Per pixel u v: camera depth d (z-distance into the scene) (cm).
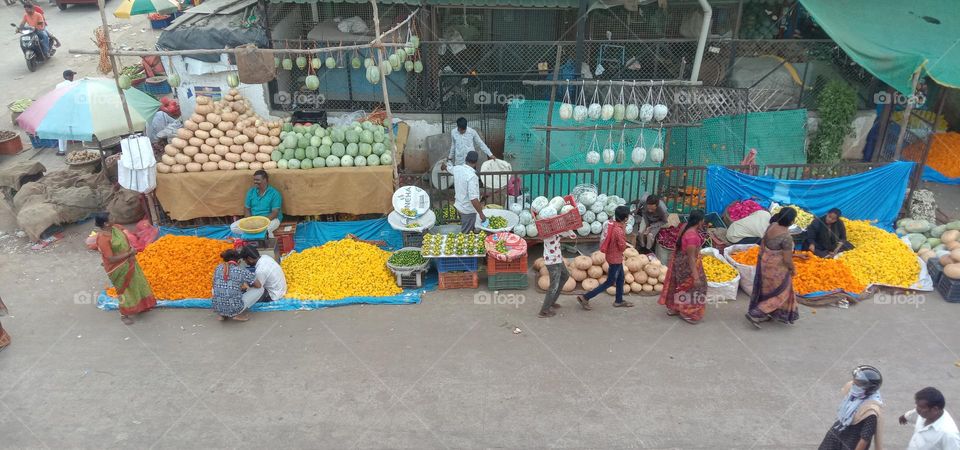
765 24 1254
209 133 1011
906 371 705
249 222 934
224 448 609
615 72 1241
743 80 1192
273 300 845
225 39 1174
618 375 704
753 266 852
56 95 1034
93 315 827
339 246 947
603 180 1098
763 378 698
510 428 629
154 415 652
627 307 843
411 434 624
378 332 788
